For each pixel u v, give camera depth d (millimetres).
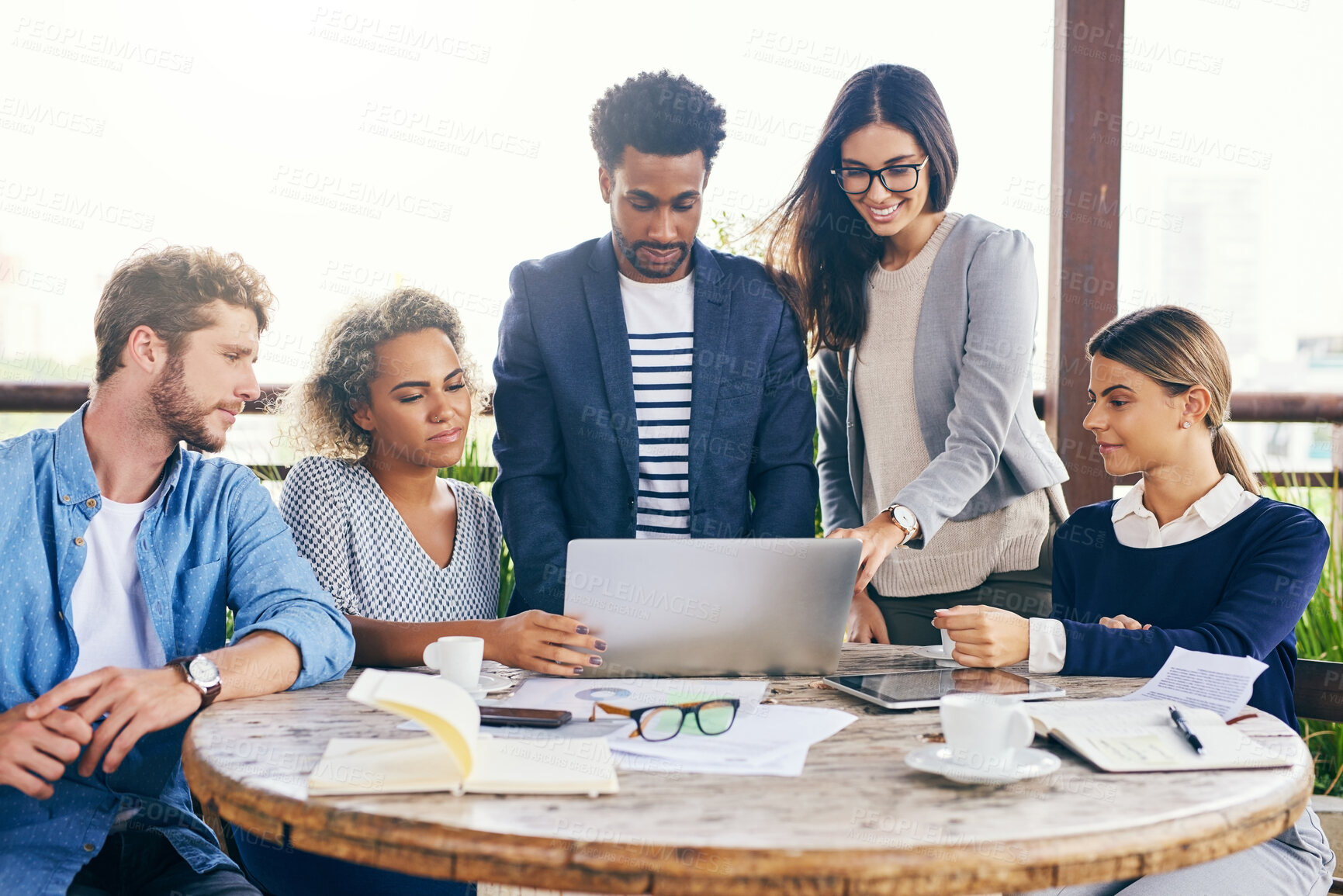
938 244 1946
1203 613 1483
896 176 1850
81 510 1301
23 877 1196
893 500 1956
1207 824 784
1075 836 740
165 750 1304
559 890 717
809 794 837
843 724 1089
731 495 1911
